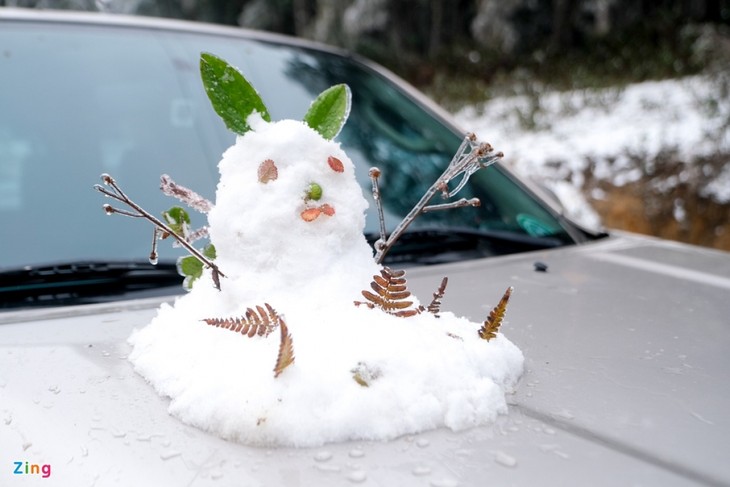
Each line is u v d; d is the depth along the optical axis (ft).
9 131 4.24
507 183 5.04
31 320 3.23
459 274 3.91
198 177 4.34
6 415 2.51
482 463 2.22
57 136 4.29
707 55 20.04
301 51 5.73
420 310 2.61
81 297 3.49
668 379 2.74
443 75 27.07
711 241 14.24
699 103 17.01
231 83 2.69
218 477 2.17
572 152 17.16
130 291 3.56
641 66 21.89
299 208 2.61
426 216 4.45
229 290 2.61
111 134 4.41
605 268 4.10
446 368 2.40
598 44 24.86
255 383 2.31
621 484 2.16
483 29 30.37
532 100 20.80
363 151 4.86
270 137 2.64
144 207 4.05
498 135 19.67
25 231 3.77
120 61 4.84
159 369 2.59
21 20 4.81
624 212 15.16
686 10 25.61
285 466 2.20
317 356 2.36
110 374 2.71
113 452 2.30
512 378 2.63
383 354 2.38
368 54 30.71
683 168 15.11
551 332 3.13
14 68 4.52
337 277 2.60
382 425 2.29
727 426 2.44
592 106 19.85
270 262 2.61
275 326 2.43
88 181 4.11
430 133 5.31
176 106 4.68
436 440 2.30
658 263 4.22
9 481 2.28
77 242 3.76
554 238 4.64
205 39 5.37
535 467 2.21
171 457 2.26
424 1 33.50
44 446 2.36
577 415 2.47
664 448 2.32
